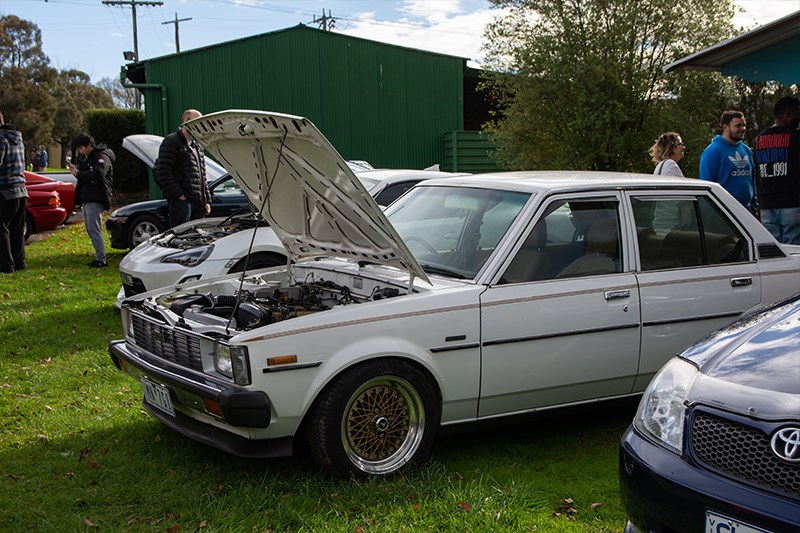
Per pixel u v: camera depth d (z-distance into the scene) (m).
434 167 9.41
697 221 4.77
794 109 7.45
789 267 4.95
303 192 4.55
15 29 61.00
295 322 3.72
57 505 3.81
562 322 4.24
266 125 3.98
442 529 3.48
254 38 21.56
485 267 4.19
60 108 63.44
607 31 14.11
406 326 3.90
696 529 2.67
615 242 4.48
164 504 3.78
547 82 14.59
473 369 4.06
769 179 7.60
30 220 14.35
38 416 5.08
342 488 3.81
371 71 22.58
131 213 11.91
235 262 7.28
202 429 3.98
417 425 4.04
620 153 14.12
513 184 4.62
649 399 3.09
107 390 5.61
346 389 3.79
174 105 21.34
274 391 3.66
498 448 4.48
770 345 3.03
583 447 4.50
